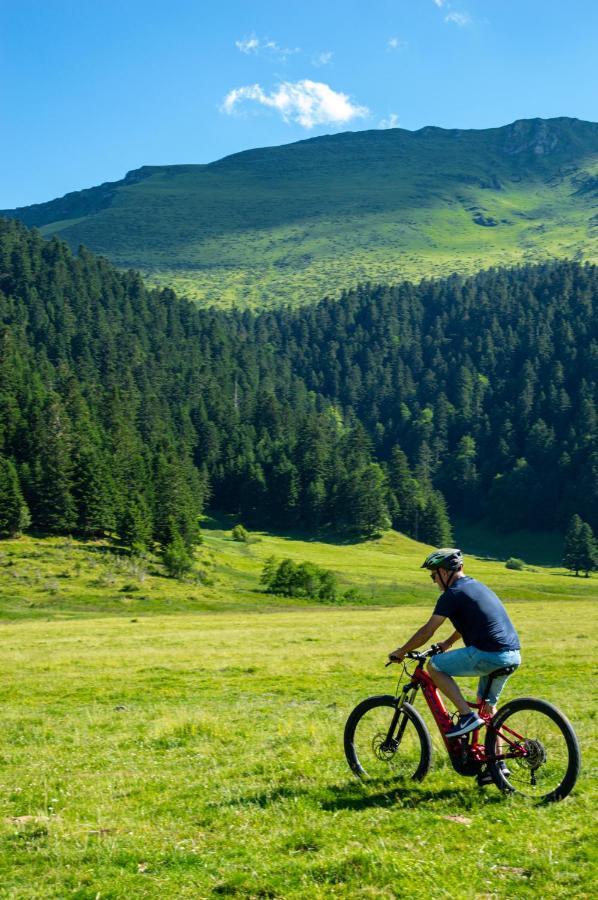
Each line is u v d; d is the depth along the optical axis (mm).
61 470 138250
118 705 23281
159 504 149500
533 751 8781
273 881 6867
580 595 138625
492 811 8383
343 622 72125
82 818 9430
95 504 137750
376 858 7137
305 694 24094
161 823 8898
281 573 120875
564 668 28594
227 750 13680
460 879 6762
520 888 6531
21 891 7102
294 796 9477
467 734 8914
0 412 173875
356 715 10234
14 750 15438
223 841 8070
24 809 10211
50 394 195625
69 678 30797
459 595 9023
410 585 137500
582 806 8461
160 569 125312
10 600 98875
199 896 6742
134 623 74312
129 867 7508
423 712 16469
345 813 8648
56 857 7926
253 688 26172
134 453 181000
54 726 18688
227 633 57250
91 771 12625
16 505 129750
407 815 8422
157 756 13688
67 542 132000
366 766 10141
